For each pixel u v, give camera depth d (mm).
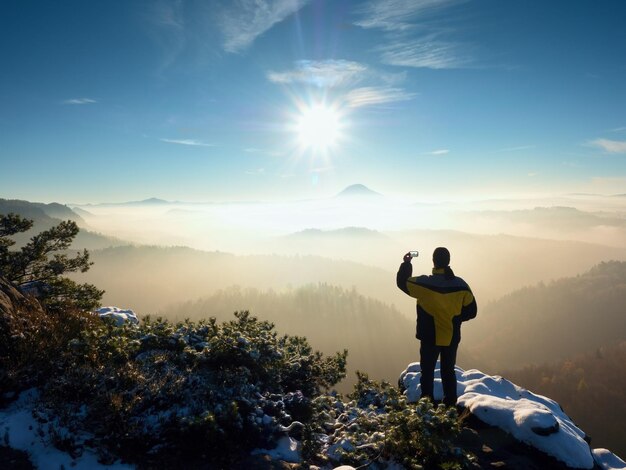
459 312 5180
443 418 4176
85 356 4789
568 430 4977
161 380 4605
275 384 5707
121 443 3908
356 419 5215
